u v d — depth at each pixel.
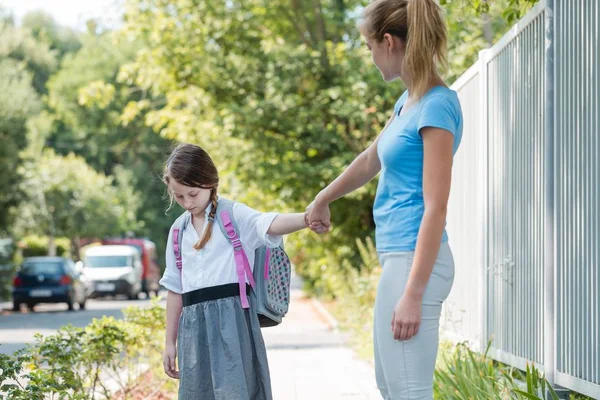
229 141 25.58
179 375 5.42
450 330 11.18
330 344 18.38
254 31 27.30
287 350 17.19
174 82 26.95
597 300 5.95
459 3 9.66
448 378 7.72
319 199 5.12
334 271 24.81
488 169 9.30
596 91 5.92
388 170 4.48
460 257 10.79
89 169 67.19
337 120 25.55
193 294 5.34
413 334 4.32
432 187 4.27
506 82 8.52
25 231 57.91
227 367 5.20
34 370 7.48
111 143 74.81
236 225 5.35
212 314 5.27
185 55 26.31
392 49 4.50
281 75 25.25
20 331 23.12
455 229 11.18
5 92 41.81
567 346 6.57
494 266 8.97
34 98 46.75
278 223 5.25
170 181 5.33
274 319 5.44
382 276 4.49
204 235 5.33
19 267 37.78
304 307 32.50
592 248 6.02
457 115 4.38
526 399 6.55
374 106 24.44
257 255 5.39
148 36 27.58
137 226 72.56
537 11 7.31
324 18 28.44
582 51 6.18
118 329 9.13
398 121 4.46
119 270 42.88
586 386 6.11
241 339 5.27
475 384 7.27
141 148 74.44
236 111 24.53
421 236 4.25
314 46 27.58
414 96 4.44
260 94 26.27
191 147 5.38
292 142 25.31
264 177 24.81
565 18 6.55
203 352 5.30
